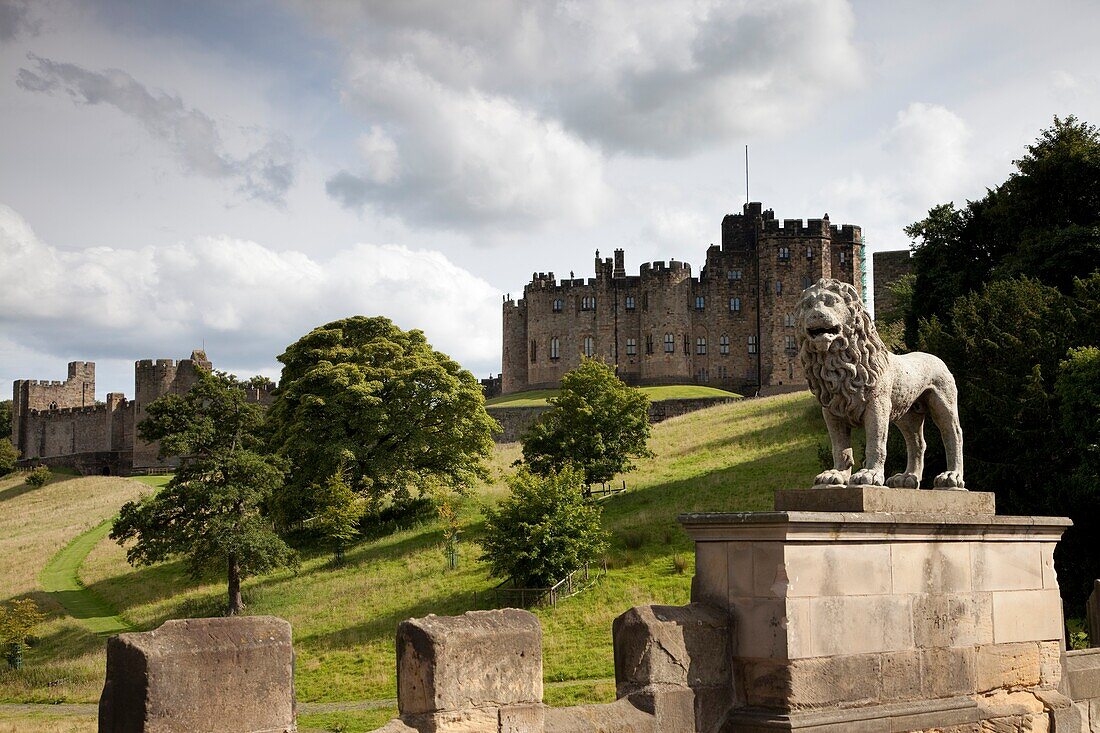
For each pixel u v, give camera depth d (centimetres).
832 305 1079
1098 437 3325
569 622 4425
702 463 7119
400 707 820
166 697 679
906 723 1012
